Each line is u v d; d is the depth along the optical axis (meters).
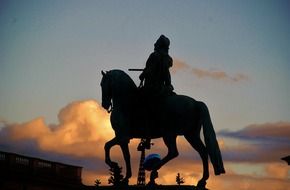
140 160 20.31
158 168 19.39
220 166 18.86
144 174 20.23
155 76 19.97
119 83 20.20
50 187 55.25
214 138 19.08
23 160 53.34
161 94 19.75
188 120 19.56
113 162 19.84
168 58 20.22
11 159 52.12
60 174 56.53
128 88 20.22
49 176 55.19
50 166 55.84
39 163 54.81
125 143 19.91
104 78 20.45
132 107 20.16
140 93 20.03
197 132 19.77
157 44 20.44
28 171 53.41
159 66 20.05
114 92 20.20
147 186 19.11
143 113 19.97
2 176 51.03
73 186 57.16
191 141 19.80
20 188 52.56
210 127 19.19
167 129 19.62
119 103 20.16
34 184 53.66
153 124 19.92
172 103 19.62
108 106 20.38
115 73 20.34
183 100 19.66
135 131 20.23
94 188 19.56
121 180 19.78
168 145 19.58
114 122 20.03
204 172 19.58
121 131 19.94
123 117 20.03
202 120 19.36
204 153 19.67
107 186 19.47
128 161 19.91
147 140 20.09
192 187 18.88
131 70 20.67
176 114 19.53
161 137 20.11
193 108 19.61
